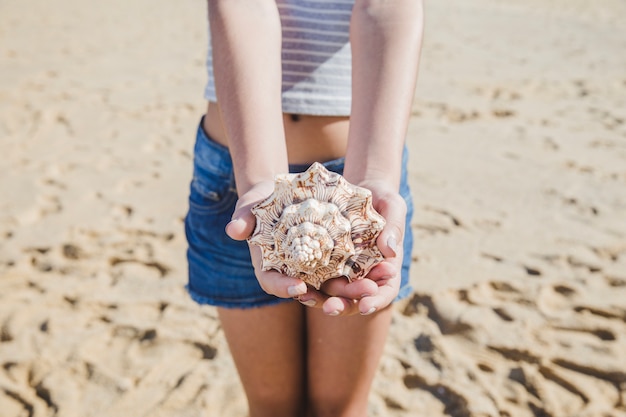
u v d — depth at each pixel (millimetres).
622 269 3104
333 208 954
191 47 8656
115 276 3100
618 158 4688
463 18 11391
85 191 4066
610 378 2383
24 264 3188
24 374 2432
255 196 1033
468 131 5348
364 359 1420
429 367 2469
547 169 4461
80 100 6059
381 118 1130
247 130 1117
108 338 2643
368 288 955
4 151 4766
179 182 4238
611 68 7680
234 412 2229
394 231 976
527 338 2605
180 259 3254
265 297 1376
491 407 2254
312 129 1337
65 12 11008
